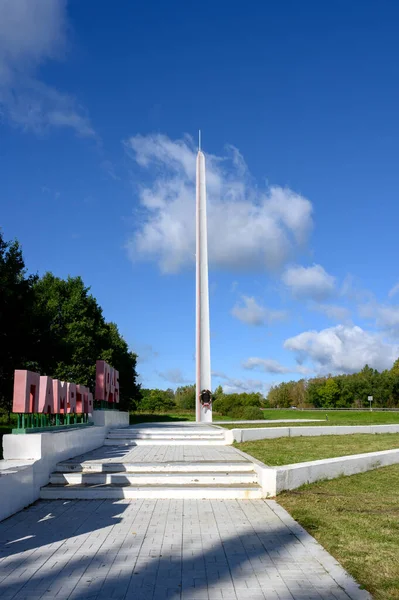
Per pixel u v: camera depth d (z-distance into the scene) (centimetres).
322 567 540
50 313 2025
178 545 623
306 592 471
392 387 7075
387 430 1981
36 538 653
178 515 782
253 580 504
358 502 850
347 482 1030
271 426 1994
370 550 590
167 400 6062
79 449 1242
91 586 487
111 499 909
